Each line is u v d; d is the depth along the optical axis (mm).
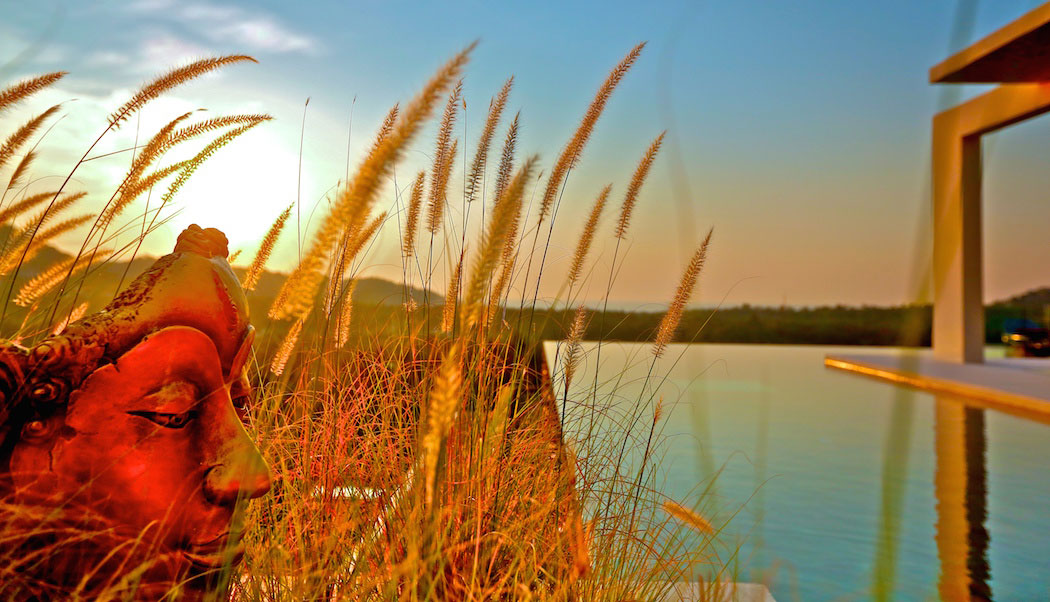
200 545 1057
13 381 968
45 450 992
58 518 985
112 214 1556
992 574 2961
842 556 3084
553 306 2203
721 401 9625
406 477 1696
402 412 2119
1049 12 7855
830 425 7590
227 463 1067
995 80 10305
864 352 18797
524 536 1766
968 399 9781
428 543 1326
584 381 2283
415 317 2150
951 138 13016
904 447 695
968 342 13594
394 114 1481
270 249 1686
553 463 2076
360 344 2234
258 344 1664
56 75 1419
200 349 1056
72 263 1554
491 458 1766
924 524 3789
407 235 1999
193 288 1090
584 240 2020
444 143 1969
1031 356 16531
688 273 2055
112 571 1006
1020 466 5320
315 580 1466
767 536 3383
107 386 1004
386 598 1366
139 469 1011
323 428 1860
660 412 2049
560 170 2080
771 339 21281
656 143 2203
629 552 1878
